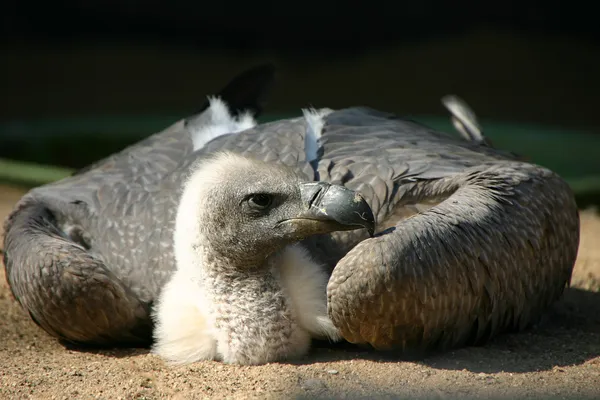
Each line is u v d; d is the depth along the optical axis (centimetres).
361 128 1206
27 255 1036
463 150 1209
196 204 984
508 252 999
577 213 1152
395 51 4819
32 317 1077
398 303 910
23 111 3788
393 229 943
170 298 1002
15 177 2066
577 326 1152
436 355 987
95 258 1030
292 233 959
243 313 962
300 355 981
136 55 4809
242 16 4975
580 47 4703
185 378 927
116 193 1152
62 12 4944
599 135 3088
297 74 4631
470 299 967
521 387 889
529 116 3744
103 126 2925
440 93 4181
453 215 974
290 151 1107
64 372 970
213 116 1303
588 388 891
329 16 4928
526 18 4897
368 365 944
